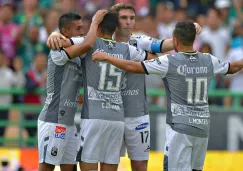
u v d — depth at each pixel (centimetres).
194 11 4734
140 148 2567
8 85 3919
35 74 3753
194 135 2341
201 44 4247
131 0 4638
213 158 3606
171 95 2361
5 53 4119
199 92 2348
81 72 2506
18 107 3634
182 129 2331
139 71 2317
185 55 2355
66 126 2495
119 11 2508
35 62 3772
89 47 2350
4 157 3497
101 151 2433
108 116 2395
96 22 2392
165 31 4353
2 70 3919
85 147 2412
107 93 2403
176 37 2372
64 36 2477
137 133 2555
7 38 4141
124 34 2525
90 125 2391
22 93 3703
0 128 3800
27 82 3709
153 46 2538
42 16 4362
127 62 2306
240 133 3700
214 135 3703
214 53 4325
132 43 2562
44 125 2486
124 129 2552
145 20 4253
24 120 3759
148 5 4716
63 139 2491
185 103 2345
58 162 2497
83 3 4578
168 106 2377
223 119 3706
